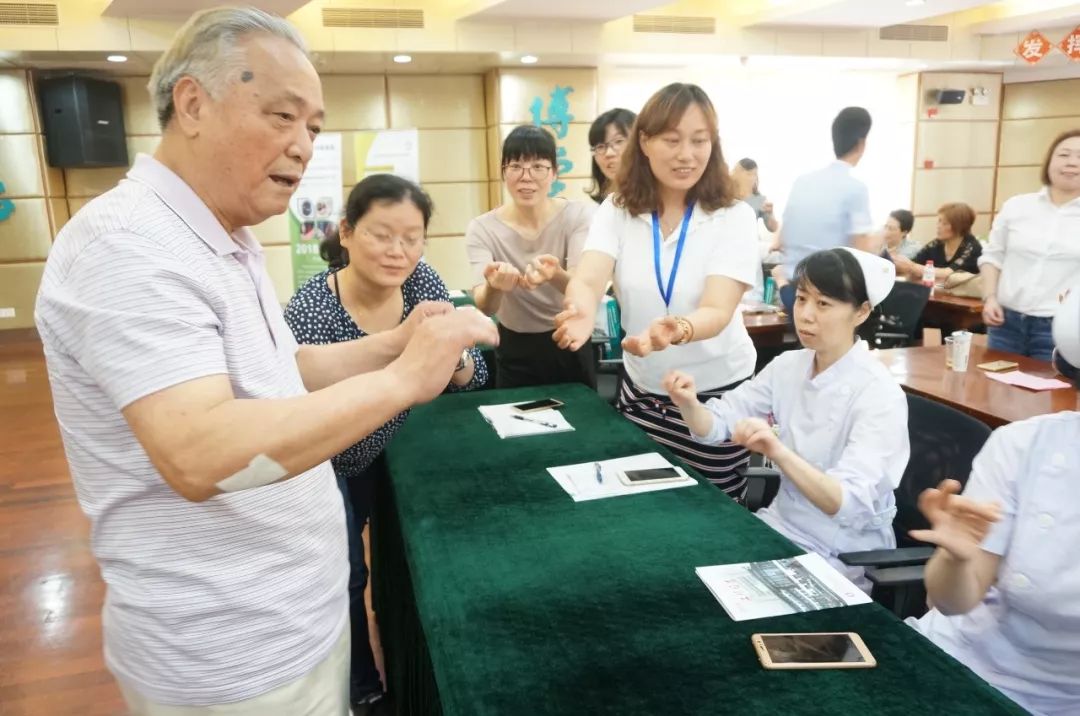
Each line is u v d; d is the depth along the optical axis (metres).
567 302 1.91
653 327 1.72
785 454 1.62
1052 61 8.43
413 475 1.84
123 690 1.04
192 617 0.96
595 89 8.01
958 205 5.50
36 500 3.65
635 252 2.05
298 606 1.05
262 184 0.92
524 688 1.03
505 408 2.38
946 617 1.43
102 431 0.91
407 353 0.89
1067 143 3.17
